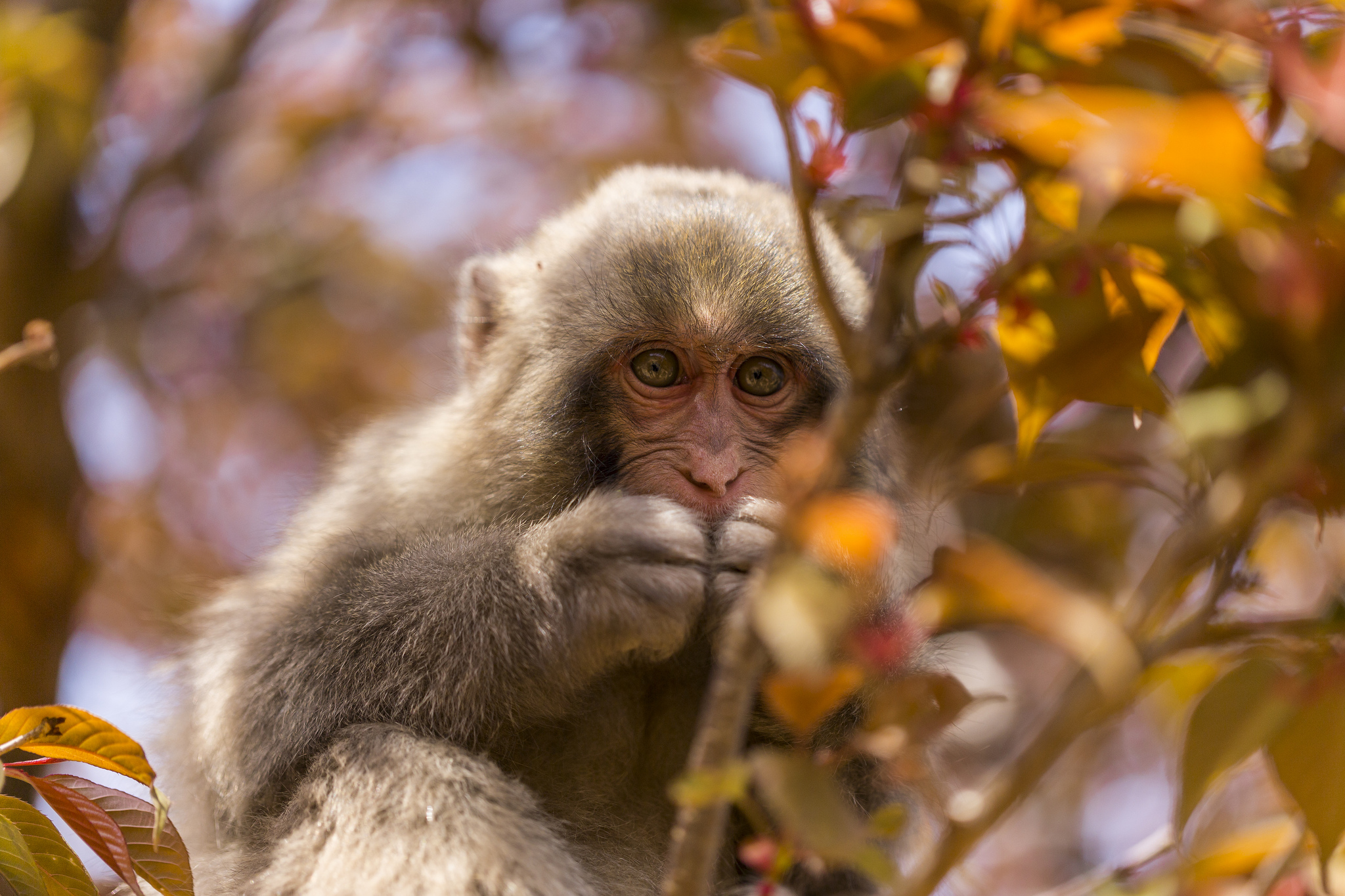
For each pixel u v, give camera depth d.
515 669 8.60
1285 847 8.45
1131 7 5.41
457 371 12.35
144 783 6.82
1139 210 5.39
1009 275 5.32
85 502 18.00
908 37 5.39
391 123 19.91
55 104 16.08
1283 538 10.13
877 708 5.73
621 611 8.09
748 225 10.16
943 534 11.59
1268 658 5.54
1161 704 11.27
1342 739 5.55
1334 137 4.88
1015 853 15.84
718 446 9.64
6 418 16.44
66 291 17.34
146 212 19.45
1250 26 5.17
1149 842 8.95
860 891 9.54
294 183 20.11
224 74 18.80
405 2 19.42
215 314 19.75
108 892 10.78
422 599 9.14
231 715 9.71
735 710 4.95
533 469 10.29
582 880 8.66
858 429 5.06
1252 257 5.36
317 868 8.73
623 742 9.42
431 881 8.37
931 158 5.56
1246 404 5.27
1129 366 6.16
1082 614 4.75
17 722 6.68
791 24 5.84
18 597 16.25
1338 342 4.97
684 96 19.72
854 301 10.38
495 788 8.71
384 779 8.73
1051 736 4.87
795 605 4.78
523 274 11.62
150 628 17.33
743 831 9.47
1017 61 5.43
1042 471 6.37
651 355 9.95
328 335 19.81
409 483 11.10
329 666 9.30
